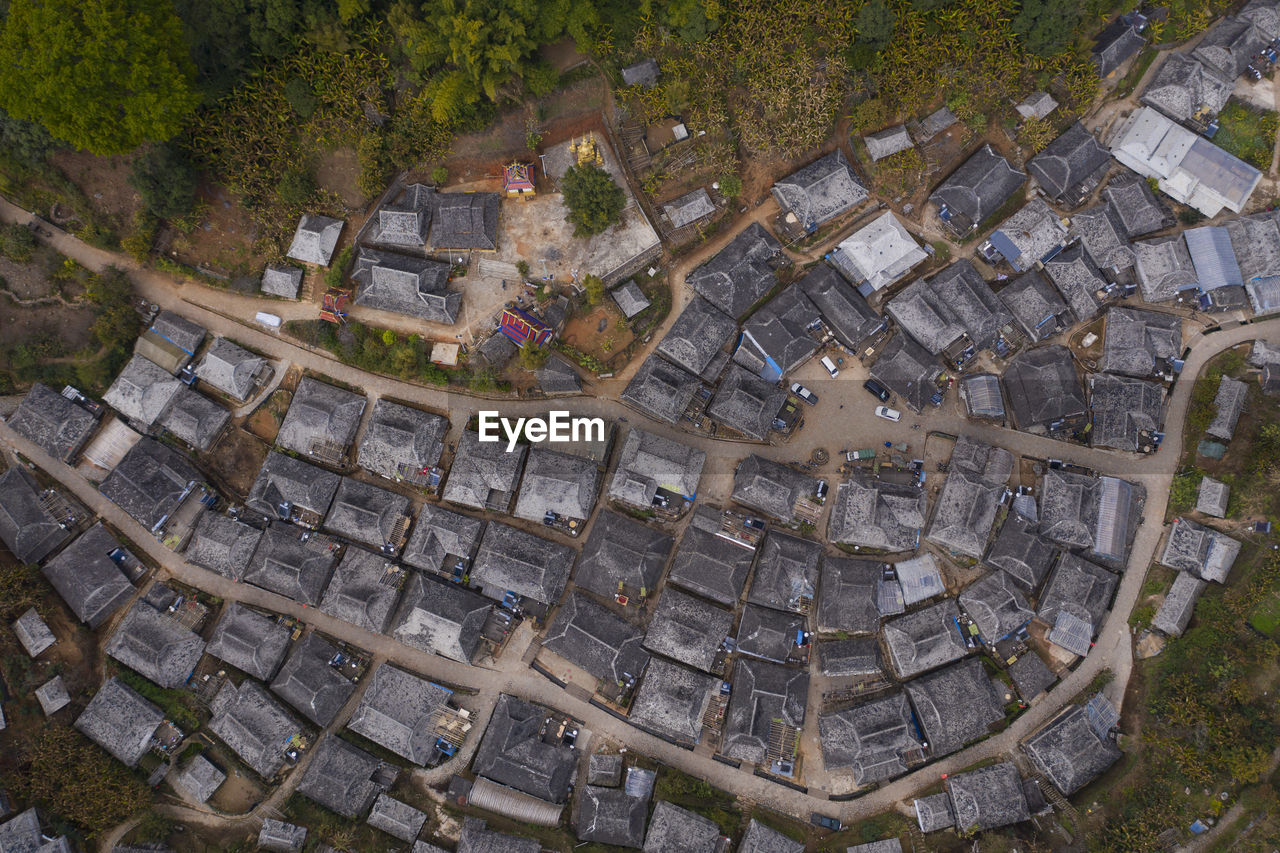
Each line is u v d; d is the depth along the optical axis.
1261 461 48.09
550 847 46.84
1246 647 45.97
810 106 49.03
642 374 50.88
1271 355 50.16
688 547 49.62
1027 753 48.28
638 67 48.84
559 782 47.88
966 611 49.56
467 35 43.34
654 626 48.94
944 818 47.25
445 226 49.59
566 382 50.91
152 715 47.16
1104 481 49.78
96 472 51.03
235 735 47.41
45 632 47.41
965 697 47.81
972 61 49.50
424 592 48.97
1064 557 49.66
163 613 49.31
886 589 49.72
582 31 46.47
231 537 49.88
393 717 47.50
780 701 47.50
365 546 51.28
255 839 46.78
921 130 51.09
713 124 50.19
